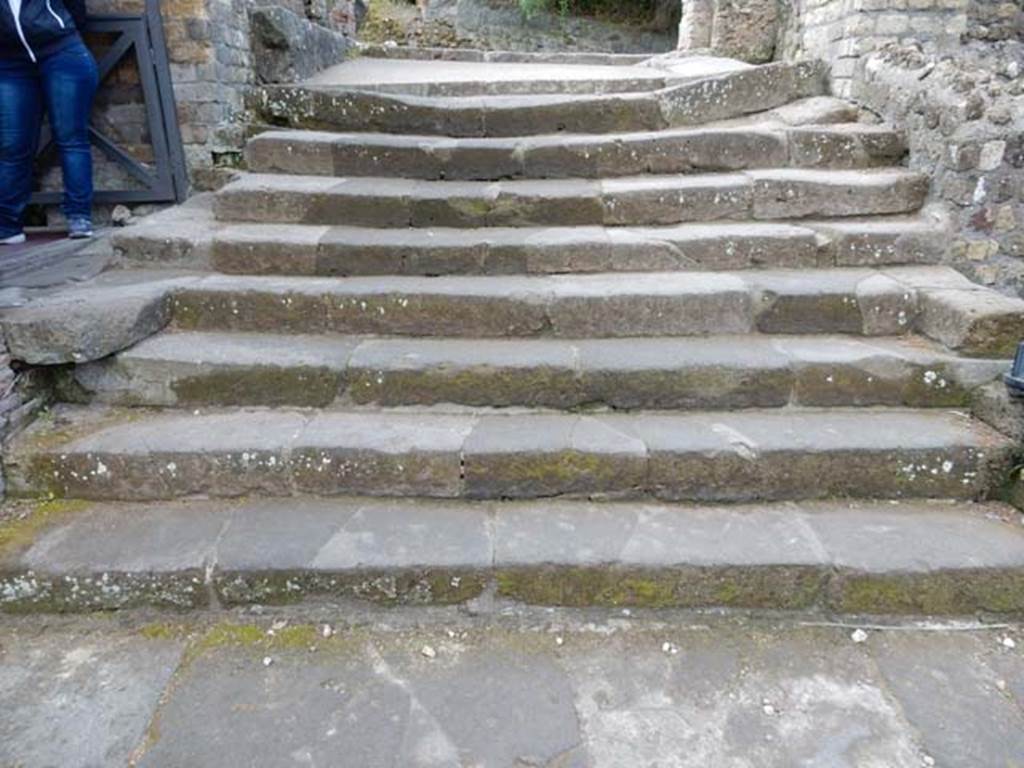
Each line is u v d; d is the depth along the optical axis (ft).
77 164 12.30
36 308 8.29
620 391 8.67
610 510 7.68
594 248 10.55
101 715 5.80
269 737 5.61
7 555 6.86
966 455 7.65
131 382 8.70
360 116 14.35
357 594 6.86
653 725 5.74
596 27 34.35
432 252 10.52
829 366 8.57
